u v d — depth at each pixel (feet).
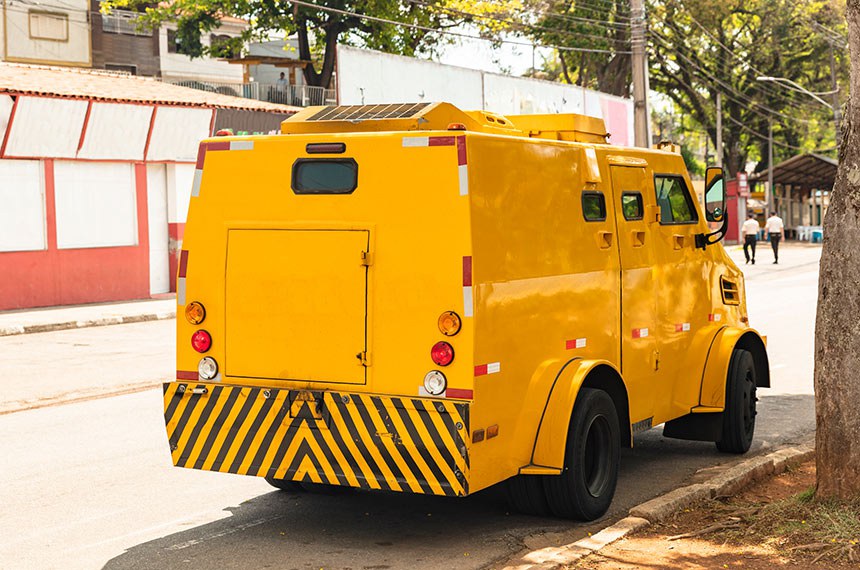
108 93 82.64
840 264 21.45
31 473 28.63
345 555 21.35
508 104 122.93
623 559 20.20
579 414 22.85
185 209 89.76
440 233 20.44
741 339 31.27
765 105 214.69
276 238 21.88
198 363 22.62
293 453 21.65
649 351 26.89
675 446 32.17
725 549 20.67
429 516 24.18
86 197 81.41
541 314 22.26
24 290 77.25
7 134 74.33
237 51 153.99
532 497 23.34
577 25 163.32
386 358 20.86
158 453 31.01
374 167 21.08
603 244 24.81
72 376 46.44
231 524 23.67
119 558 21.29
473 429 20.17
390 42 153.69
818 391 22.00
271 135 22.17
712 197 29.71
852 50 21.34
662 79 205.05
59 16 150.20
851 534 20.48
